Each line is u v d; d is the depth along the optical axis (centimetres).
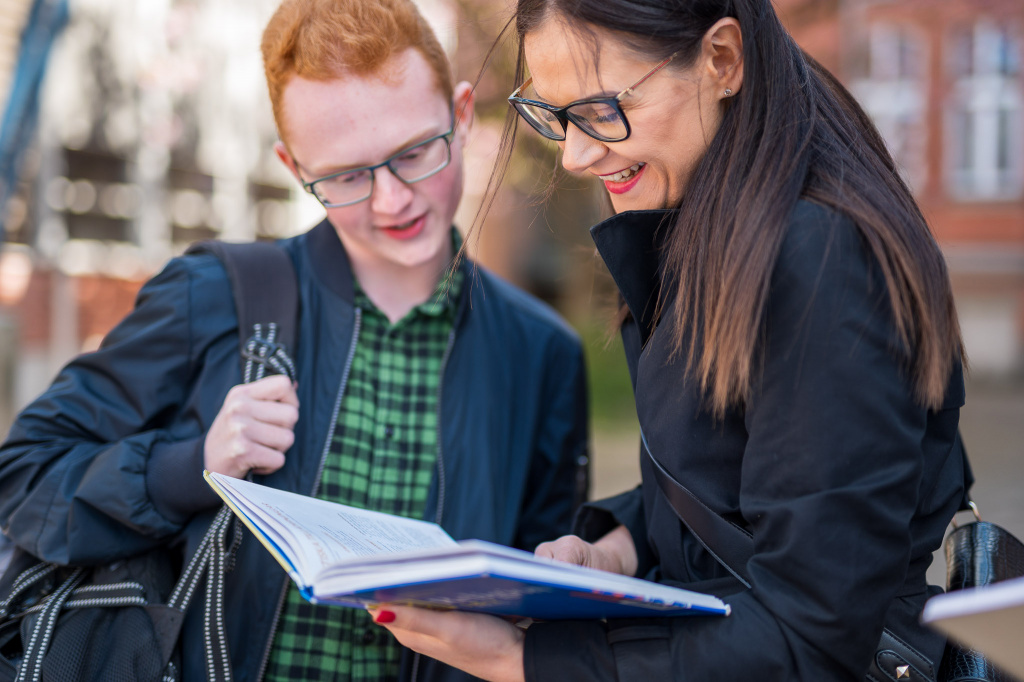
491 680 112
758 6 113
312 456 154
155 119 850
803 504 97
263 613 146
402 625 106
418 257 157
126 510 141
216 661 138
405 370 166
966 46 1473
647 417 118
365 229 155
